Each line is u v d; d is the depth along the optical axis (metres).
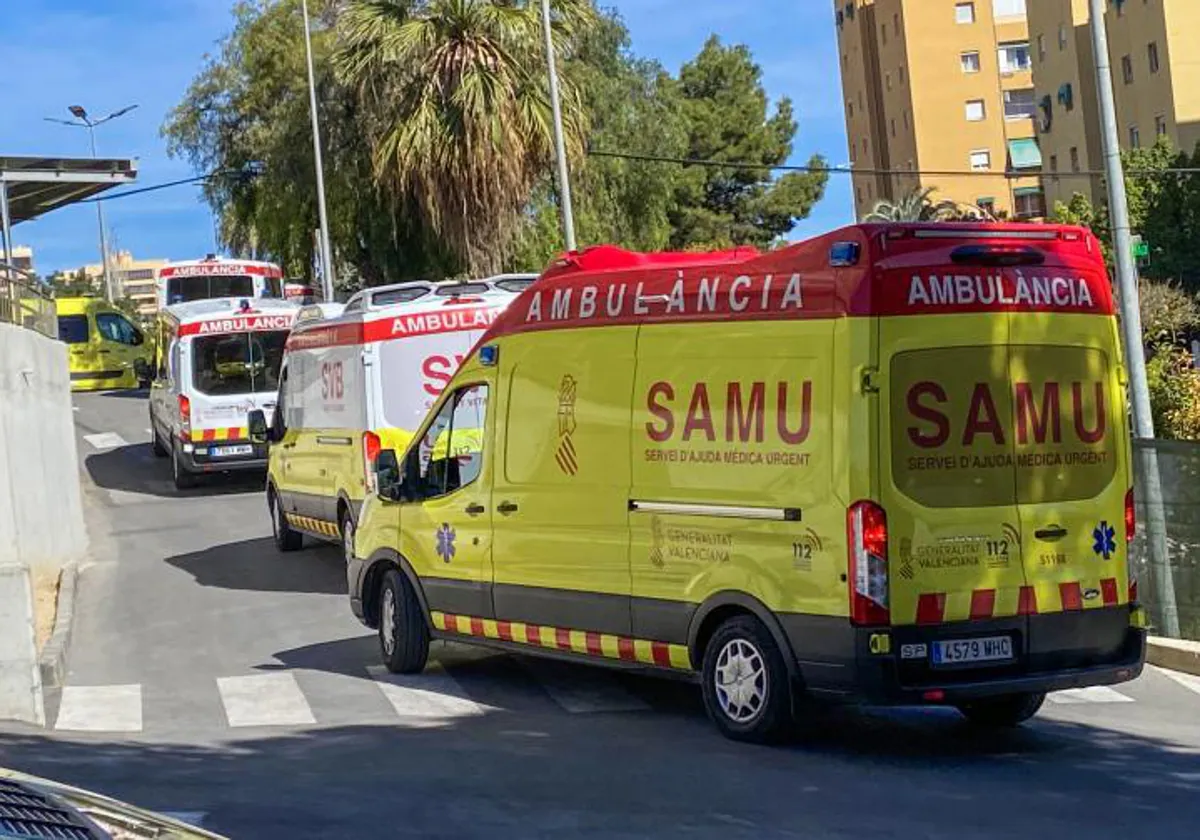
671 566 8.79
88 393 41.25
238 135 41.91
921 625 7.93
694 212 61.12
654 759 8.24
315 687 10.94
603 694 10.31
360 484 14.15
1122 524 8.59
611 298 9.30
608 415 9.22
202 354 23.28
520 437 9.91
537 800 7.30
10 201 28.27
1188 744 8.72
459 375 10.59
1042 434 8.34
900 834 6.60
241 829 6.72
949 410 8.05
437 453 10.79
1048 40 65.06
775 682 8.26
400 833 6.65
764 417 8.29
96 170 26.89
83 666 12.25
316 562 17.00
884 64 81.31
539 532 9.71
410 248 35.28
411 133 28.94
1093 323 8.59
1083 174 60.88
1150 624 11.91
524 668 11.28
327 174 36.75
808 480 8.04
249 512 21.52
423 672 11.26
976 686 8.02
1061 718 9.55
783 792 7.44
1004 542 8.16
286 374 16.97
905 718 9.45
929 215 49.47
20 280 18.19
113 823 3.43
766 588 8.24
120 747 8.98
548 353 9.73
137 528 20.80
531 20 29.52
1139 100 57.91
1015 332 8.28
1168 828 6.69
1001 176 73.06
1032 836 6.56
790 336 8.20
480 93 28.62
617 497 9.13
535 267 34.34
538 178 30.78
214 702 10.62
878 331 7.89
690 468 8.68
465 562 10.34
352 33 29.70
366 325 14.06
